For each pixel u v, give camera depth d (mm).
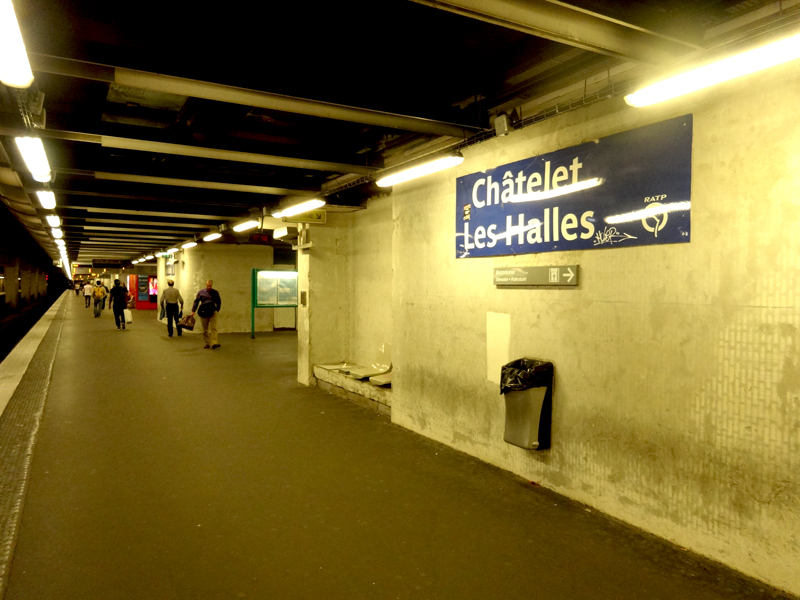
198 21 3002
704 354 2998
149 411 6391
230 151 4781
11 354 11039
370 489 4047
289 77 3309
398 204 5773
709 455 2980
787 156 2631
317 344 8055
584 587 2762
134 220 10453
